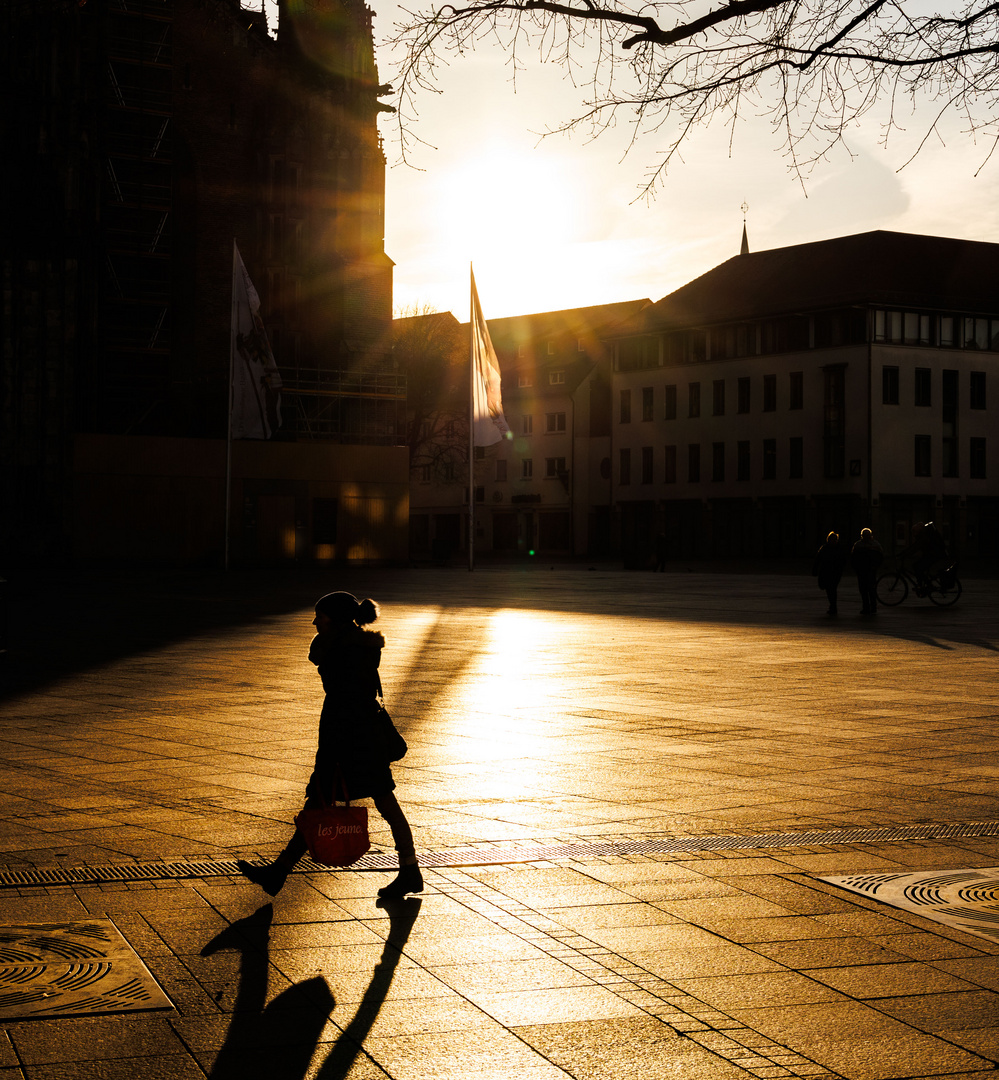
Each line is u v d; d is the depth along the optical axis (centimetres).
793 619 2491
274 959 466
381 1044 386
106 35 5519
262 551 5531
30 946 476
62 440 5147
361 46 6138
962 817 733
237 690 1362
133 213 5659
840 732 1070
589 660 1709
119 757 934
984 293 7319
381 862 622
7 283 5112
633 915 528
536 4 692
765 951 479
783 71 709
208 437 5791
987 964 463
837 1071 367
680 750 977
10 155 5112
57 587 3744
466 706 1248
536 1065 371
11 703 1252
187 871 597
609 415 8731
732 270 8112
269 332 6041
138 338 5678
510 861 623
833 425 7119
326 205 6138
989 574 5491
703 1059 376
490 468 9388
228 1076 361
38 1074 360
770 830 697
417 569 5722
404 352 7688
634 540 8419
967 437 7238
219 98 5934
